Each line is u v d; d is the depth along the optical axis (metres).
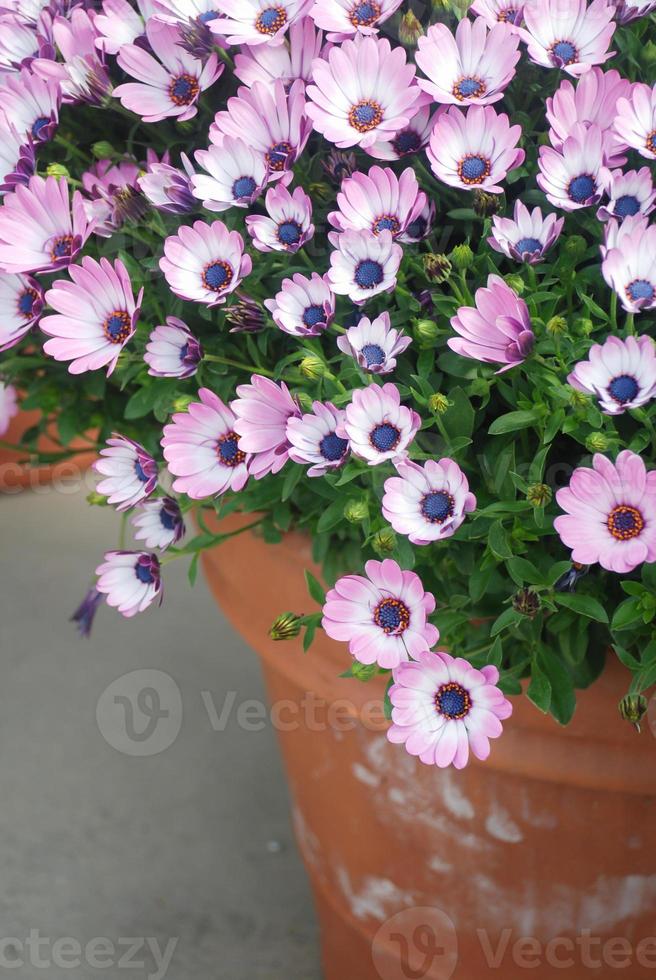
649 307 0.96
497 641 1.01
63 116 1.14
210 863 1.62
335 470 1.01
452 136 1.01
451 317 0.99
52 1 1.11
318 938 1.50
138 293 1.07
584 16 1.03
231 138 1.03
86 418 1.26
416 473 0.97
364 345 1.00
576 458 1.08
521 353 0.97
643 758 1.09
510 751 1.11
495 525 1.00
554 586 1.02
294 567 1.15
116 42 1.09
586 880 1.16
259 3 1.06
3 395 1.26
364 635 0.99
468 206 1.07
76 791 1.75
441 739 0.98
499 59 1.01
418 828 1.19
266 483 1.10
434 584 1.08
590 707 1.08
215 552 1.22
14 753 1.83
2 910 1.55
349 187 1.01
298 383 1.07
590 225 1.03
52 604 2.19
